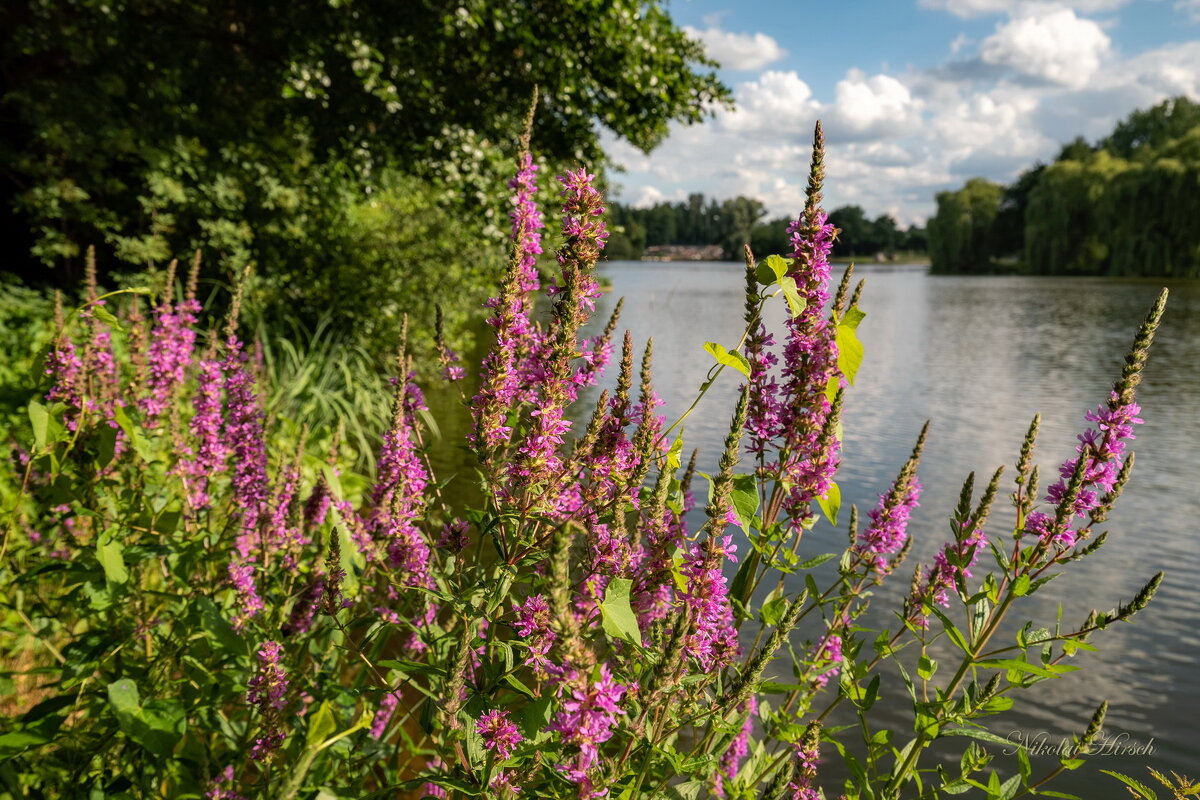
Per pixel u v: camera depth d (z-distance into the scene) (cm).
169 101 1221
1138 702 604
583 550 230
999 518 997
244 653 269
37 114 1065
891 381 2053
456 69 1253
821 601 273
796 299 236
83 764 269
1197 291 5866
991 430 1476
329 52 1105
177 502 374
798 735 279
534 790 195
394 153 1289
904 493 287
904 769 257
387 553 286
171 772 270
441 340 257
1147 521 1014
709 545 212
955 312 4453
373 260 1440
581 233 227
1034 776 504
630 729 199
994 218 11294
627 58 1250
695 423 1427
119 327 297
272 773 256
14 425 636
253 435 355
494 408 235
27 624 341
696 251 18962
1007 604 258
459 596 220
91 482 319
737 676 232
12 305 998
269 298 1302
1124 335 3192
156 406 375
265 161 1324
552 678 189
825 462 260
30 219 1126
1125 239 7325
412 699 406
